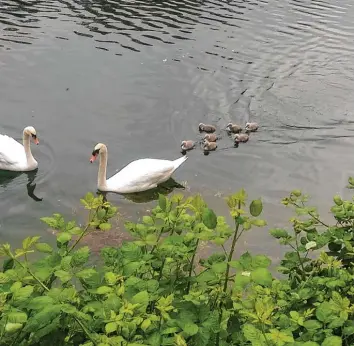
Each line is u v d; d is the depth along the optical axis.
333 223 9.10
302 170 11.06
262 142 12.05
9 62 14.63
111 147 11.56
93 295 3.24
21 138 11.59
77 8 18.22
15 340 2.91
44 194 9.90
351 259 4.52
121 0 19.11
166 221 3.77
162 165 10.45
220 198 9.97
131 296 3.17
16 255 3.20
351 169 11.16
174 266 3.71
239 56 15.86
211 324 3.10
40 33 16.33
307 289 3.67
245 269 3.31
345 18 19.08
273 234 4.48
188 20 17.91
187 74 14.70
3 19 17.03
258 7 19.45
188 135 12.20
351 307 3.34
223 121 12.82
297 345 3.00
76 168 10.77
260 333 2.96
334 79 15.03
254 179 10.67
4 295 2.87
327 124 12.93
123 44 16.06
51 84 13.78
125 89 13.78
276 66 15.50
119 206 9.84
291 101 13.81
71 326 3.07
